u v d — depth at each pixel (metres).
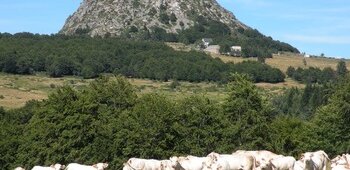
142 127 69.88
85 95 75.94
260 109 75.19
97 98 78.50
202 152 70.56
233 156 48.94
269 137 74.31
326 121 77.00
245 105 74.50
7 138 78.62
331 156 76.44
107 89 80.38
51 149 71.00
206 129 72.50
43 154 71.62
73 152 70.25
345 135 75.31
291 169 47.91
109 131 70.94
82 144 71.62
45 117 73.44
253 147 71.81
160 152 68.69
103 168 51.75
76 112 72.75
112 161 69.31
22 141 75.75
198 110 73.25
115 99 79.06
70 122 71.56
